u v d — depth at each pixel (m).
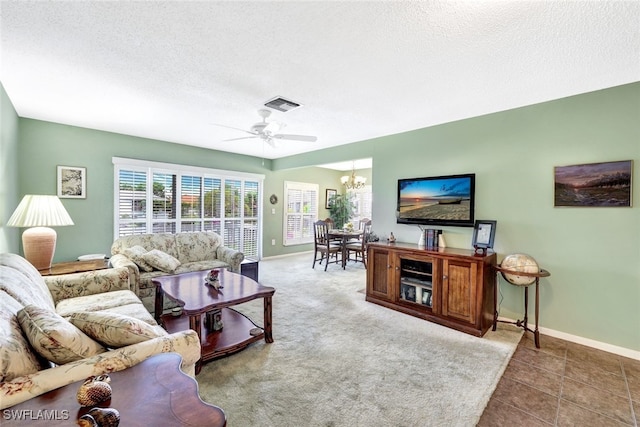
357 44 1.92
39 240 2.94
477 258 2.82
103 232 4.31
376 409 1.77
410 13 1.59
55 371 1.08
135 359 1.23
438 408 1.80
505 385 2.05
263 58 2.11
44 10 1.59
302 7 1.56
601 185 2.60
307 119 3.55
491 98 2.84
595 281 2.64
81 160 4.10
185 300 2.33
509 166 3.13
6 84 2.63
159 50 2.02
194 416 0.85
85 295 2.58
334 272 5.50
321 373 2.14
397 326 3.02
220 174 5.71
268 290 2.61
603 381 2.10
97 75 2.42
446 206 3.57
